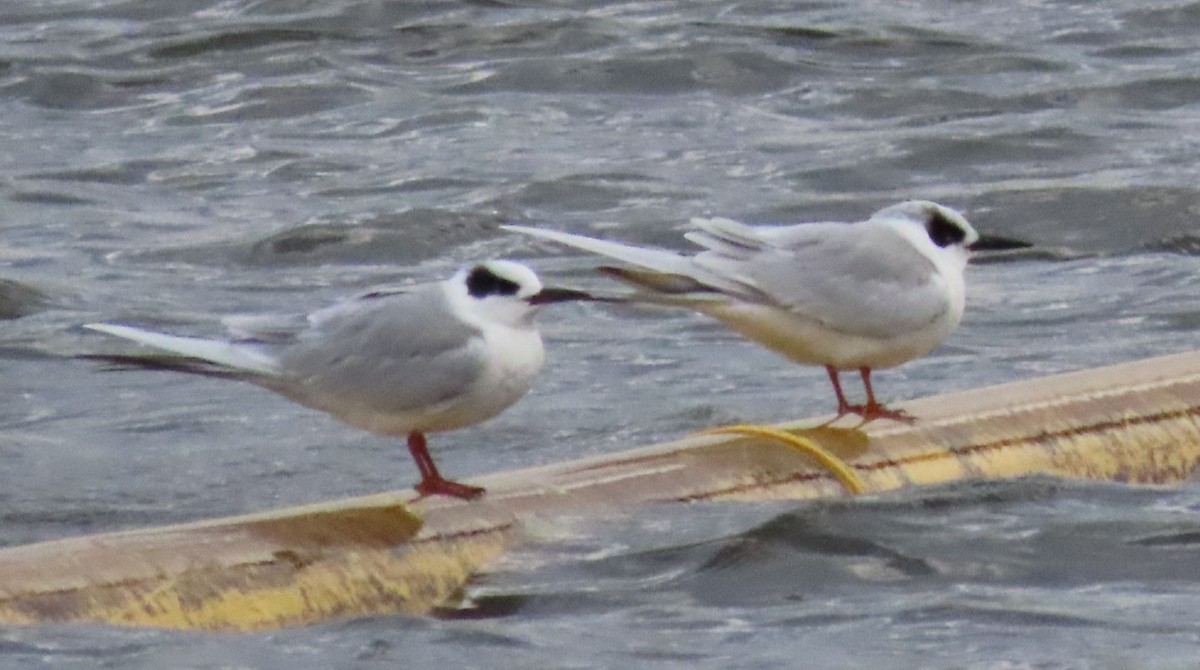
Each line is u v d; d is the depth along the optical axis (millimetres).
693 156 23656
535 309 9875
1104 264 19047
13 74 27578
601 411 14867
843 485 10992
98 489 13445
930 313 11078
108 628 9273
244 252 20141
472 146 24297
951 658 9750
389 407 9820
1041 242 19859
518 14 29938
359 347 9781
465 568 10023
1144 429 11719
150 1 31406
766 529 10719
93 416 15016
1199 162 22516
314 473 13734
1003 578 10648
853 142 23859
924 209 11344
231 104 26422
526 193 21984
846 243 11023
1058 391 11773
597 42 28438
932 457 11242
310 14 29922
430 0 30375
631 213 21406
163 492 13430
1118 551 10875
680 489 10766
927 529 10938
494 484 10469
